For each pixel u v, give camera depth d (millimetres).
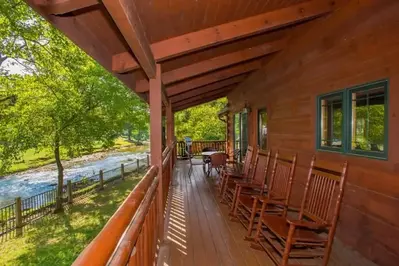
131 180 15680
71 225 9445
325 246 2545
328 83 3566
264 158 4527
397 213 2445
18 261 7109
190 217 4383
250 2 2898
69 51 9617
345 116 3209
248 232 3439
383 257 2611
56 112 11086
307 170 4125
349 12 3125
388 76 2545
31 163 18984
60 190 11141
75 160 21688
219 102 23016
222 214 4516
